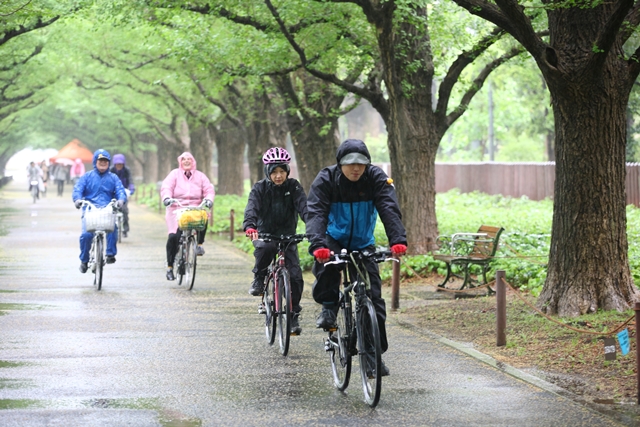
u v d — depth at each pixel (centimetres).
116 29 5075
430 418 1109
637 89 4153
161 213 6462
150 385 1286
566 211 1758
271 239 1535
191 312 2000
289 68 3212
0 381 1303
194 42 3269
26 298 2203
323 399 1210
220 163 7438
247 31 3247
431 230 3027
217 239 4309
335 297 1284
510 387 1273
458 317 1883
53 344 1600
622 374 1310
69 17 3594
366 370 1177
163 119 8338
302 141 4084
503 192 7081
